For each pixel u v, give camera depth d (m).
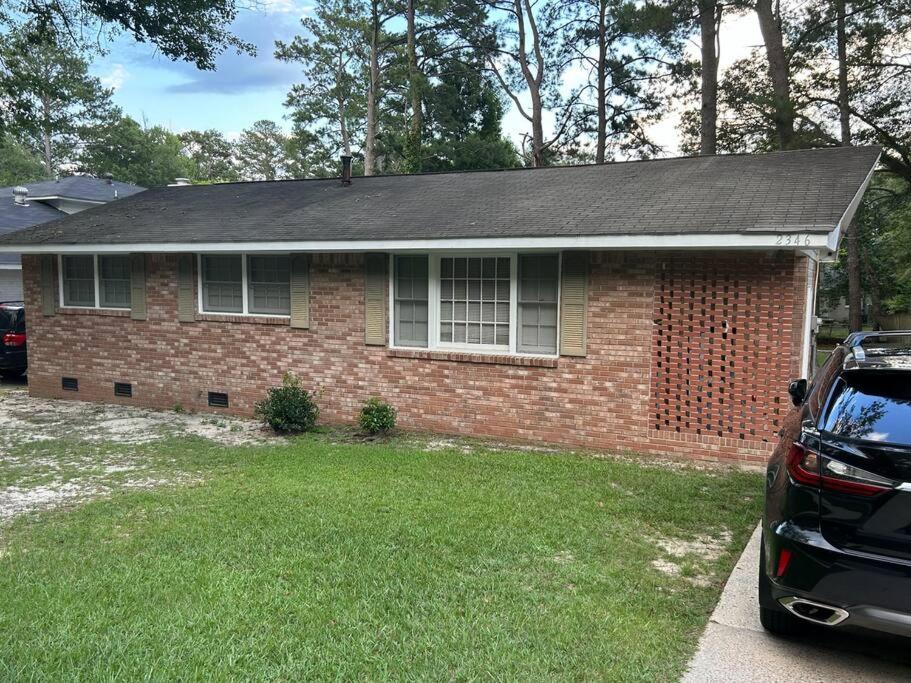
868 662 3.30
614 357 8.17
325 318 9.98
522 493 6.16
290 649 3.29
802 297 8.10
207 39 15.80
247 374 10.68
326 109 39.28
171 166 54.75
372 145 34.47
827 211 6.96
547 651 3.30
